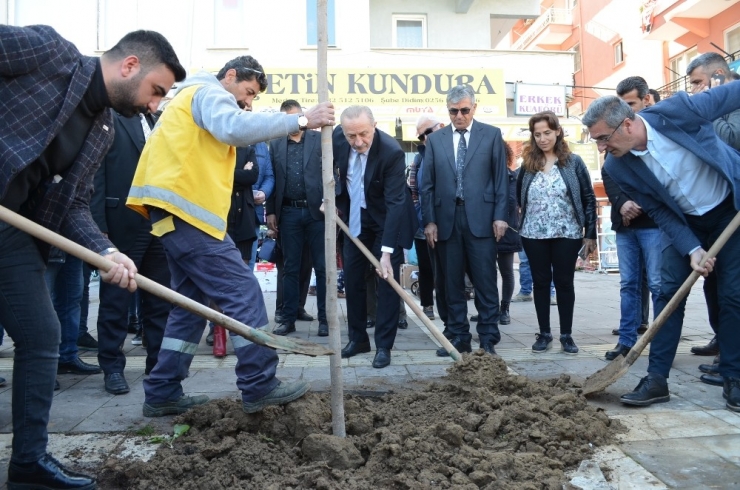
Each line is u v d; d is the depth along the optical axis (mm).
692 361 4270
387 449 2342
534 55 13961
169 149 2795
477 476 2203
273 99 13055
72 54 2121
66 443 2748
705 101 3193
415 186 6398
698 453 2529
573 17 24500
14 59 1962
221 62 13398
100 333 3674
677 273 3385
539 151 4797
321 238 5438
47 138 2031
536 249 4723
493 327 4605
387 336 4316
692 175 3262
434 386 3387
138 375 4125
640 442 2672
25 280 2176
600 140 3248
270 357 2746
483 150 4559
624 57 20688
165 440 2736
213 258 2789
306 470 2275
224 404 2914
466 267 4805
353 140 4191
